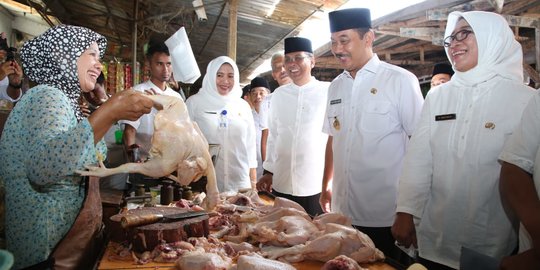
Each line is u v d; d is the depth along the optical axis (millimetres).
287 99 4203
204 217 2164
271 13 6594
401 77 2967
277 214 2326
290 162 4105
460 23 2326
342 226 1975
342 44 3004
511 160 1805
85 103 3475
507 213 2127
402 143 3023
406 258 3299
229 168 3842
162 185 2979
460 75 2365
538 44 4637
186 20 8250
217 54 11633
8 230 1813
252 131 4117
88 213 1845
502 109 2158
